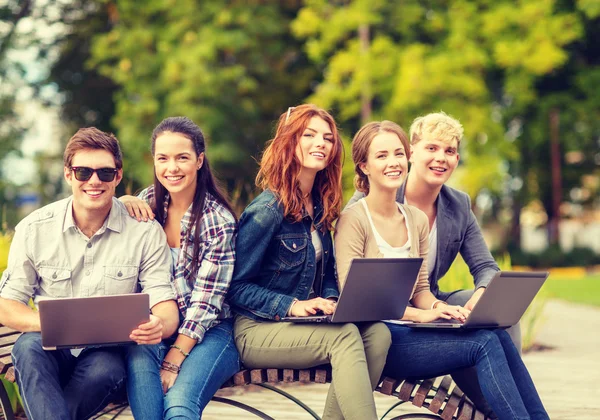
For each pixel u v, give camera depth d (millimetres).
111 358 4496
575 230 44531
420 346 4898
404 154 5281
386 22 29156
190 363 4613
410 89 26891
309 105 5090
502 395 4684
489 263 5980
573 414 6984
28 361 4344
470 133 27828
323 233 5188
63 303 4211
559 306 17672
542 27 28016
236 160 28297
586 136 35250
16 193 31750
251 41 29188
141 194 5277
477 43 28734
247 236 4895
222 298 4824
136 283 4871
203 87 27984
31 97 32594
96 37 29781
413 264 4668
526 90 29828
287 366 4773
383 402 7559
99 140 4695
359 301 4578
